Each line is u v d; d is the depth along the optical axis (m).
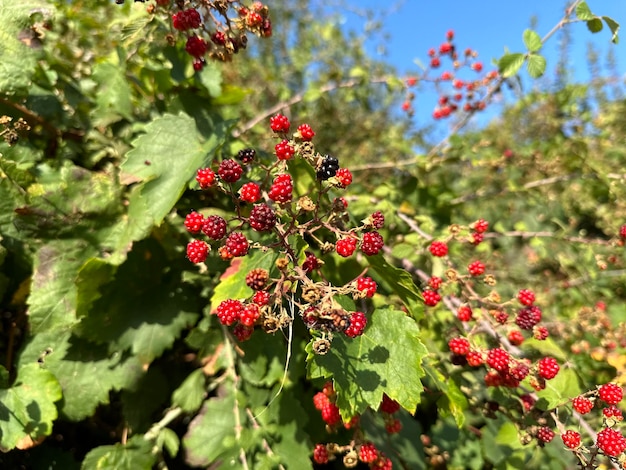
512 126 0.89
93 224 0.33
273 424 0.32
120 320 0.31
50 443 0.33
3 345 0.32
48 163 0.34
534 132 0.86
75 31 0.43
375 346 0.26
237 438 0.30
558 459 0.35
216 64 0.38
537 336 0.31
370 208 0.40
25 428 0.27
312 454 0.33
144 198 0.31
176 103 0.36
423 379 0.35
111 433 0.34
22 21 0.33
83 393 0.30
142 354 0.31
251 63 0.80
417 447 0.38
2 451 0.27
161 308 0.32
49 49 0.38
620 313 0.50
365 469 0.36
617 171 0.68
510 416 0.32
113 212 0.33
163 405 0.34
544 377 0.28
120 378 0.30
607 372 0.42
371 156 0.81
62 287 0.31
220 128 0.33
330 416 0.28
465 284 0.33
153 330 0.31
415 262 0.40
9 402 0.28
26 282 0.32
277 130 0.25
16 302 0.32
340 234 0.24
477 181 0.77
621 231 0.50
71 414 0.29
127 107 0.36
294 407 0.33
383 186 0.45
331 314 0.21
